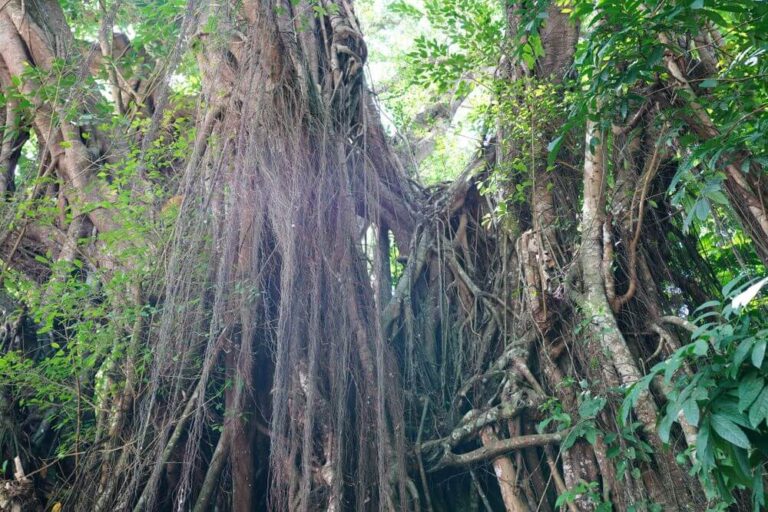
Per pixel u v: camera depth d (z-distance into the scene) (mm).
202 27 6973
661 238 7035
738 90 5445
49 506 6719
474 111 8609
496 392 7070
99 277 7176
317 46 8531
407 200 9109
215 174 6254
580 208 7344
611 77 5359
